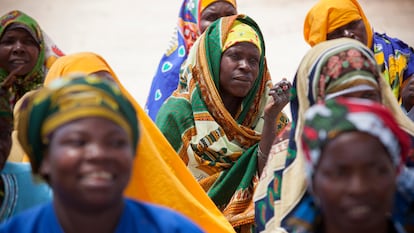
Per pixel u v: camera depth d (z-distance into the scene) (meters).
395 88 14.84
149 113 16.34
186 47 16.78
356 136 6.11
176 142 12.55
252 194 12.02
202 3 16.81
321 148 6.21
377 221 6.20
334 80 8.52
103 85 6.28
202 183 12.34
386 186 6.13
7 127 8.09
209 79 12.65
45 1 35.72
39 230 6.46
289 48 29.75
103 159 6.11
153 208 6.67
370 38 14.17
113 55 30.34
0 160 8.04
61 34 32.34
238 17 12.98
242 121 12.86
